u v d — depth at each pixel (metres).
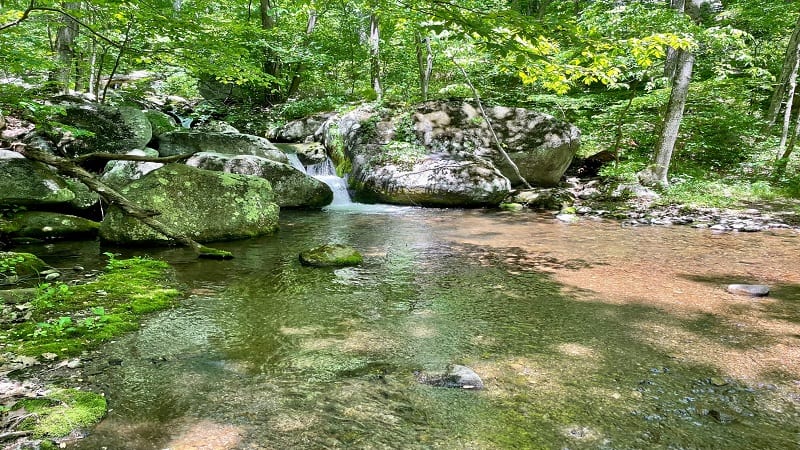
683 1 10.05
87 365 2.86
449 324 3.68
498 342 3.34
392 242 6.75
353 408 2.43
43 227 6.20
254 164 9.29
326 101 15.82
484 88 15.76
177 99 16.53
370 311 3.96
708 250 6.30
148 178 6.35
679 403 2.50
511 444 2.12
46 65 8.66
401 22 5.95
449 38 3.18
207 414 2.35
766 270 5.30
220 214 6.57
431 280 4.90
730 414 2.39
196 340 3.29
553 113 14.74
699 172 12.27
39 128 7.55
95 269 4.98
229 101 16.69
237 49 6.50
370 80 20.06
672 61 14.58
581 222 8.52
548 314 3.92
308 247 6.29
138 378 2.71
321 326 3.60
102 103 10.38
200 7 6.77
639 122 13.34
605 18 9.33
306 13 16.67
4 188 6.25
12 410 2.28
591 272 5.25
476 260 5.77
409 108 12.00
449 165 10.23
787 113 12.05
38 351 2.99
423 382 2.72
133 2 4.89
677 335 3.46
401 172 10.36
